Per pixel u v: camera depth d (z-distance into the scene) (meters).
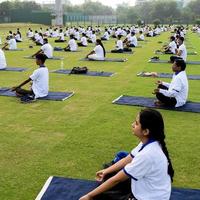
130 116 7.47
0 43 25.05
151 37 35.38
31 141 6.05
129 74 12.72
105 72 13.03
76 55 18.34
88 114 7.63
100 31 42.28
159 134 3.03
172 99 8.03
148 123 3.00
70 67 14.16
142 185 3.11
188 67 14.79
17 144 5.92
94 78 11.84
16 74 12.40
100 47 16.27
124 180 3.40
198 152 5.70
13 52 19.52
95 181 4.59
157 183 3.06
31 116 7.46
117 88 10.27
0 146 5.82
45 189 4.37
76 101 8.73
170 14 81.25
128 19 82.75
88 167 5.07
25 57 17.09
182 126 6.92
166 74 12.62
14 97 9.01
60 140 6.11
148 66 14.68
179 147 5.88
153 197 3.07
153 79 11.73
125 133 6.47
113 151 5.65
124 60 16.45
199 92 9.93
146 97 9.08
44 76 8.89
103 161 5.28
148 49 22.34
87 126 6.84
